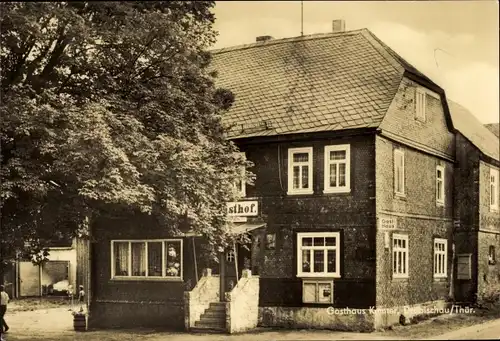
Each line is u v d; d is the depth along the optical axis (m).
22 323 26.39
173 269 26.66
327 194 25.38
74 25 20.77
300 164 26.02
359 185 24.91
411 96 27.58
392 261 25.45
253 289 25.45
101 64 22.72
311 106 26.70
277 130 26.22
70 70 22.84
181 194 22.44
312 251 25.45
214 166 23.89
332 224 25.22
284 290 25.66
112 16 21.80
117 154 20.23
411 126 27.45
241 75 29.55
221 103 26.05
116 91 22.92
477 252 30.69
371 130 24.69
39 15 20.22
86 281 27.91
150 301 26.81
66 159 20.25
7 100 20.25
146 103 23.09
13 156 21.02
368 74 27.05
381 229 24.84
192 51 23.56
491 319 27.34
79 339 23.06
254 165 26.64
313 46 29.48
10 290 29.38
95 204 22.67
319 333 23.78
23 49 21.77
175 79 23.94
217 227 24.27
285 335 23.23
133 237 27.30
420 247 27.78
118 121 21.16
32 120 20.02
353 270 24.67
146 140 21.64
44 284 29.47
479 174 30.92
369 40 28.62
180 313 26.22
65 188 21.69
